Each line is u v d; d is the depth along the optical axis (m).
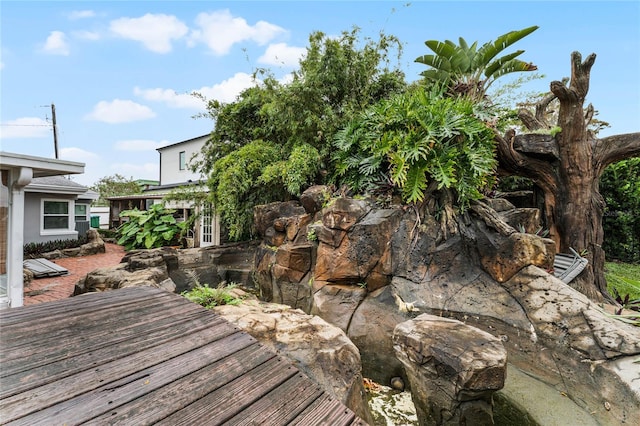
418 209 4.52
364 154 5.73
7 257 3.85
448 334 2.71
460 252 4.13
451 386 2.34
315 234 5.18
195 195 8.95
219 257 7.51
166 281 5.17
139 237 11.04
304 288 5.12
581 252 5.55
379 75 7.34
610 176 8.09
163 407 1.39
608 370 2.46
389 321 3.75
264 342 2.44
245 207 7.68
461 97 6.41
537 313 3.19
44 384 1.46
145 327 2.15
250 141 8.52
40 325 2.10
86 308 2.46
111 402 1.39
